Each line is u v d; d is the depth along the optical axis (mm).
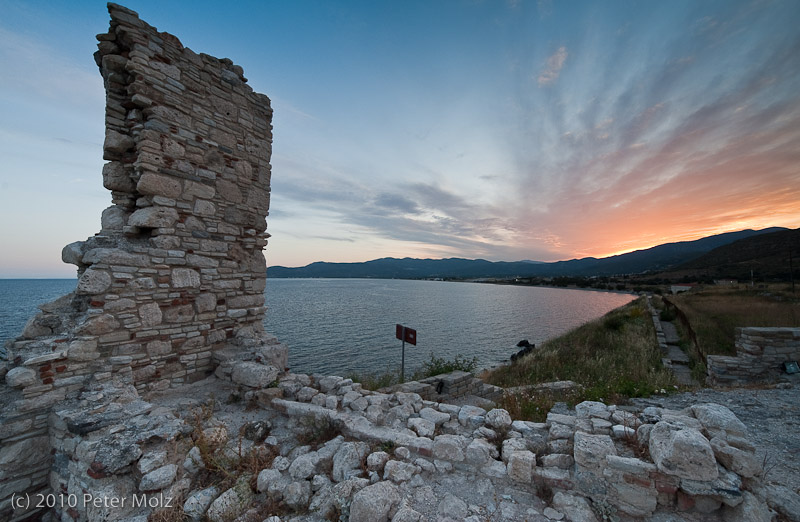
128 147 6324
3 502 4402
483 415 5332
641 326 20500
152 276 6082
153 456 3900
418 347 27406
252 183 7938
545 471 3715
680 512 3184
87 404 4762
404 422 5305
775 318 14750
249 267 7883
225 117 7375
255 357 6887
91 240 5965
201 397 6105
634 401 8062
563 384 10219
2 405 4559
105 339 5453
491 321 42375
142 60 6004
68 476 4312
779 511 3201
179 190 6504
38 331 5449
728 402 7605
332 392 6223
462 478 3879
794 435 5758
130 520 3383
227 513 3338
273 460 4207
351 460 4023
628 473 3299
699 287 41375
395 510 3232
